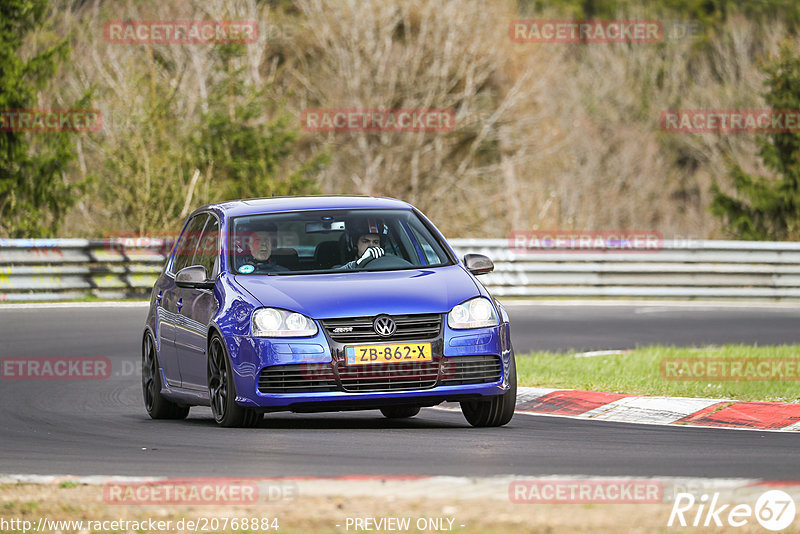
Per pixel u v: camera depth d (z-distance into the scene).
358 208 37.66
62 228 121.62
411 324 32.81
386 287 33.59
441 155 175.62
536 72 184.25
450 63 174.62
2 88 115.19
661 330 71.31
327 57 174.88
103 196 113.94
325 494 22.61
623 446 30.27
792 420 35.47
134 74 121.25
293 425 36.34
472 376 33.22
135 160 106.56
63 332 66.25
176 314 37.97
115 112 116.38
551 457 28.14
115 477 25.25
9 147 115.31
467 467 26.55
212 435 32.78
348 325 32.53
